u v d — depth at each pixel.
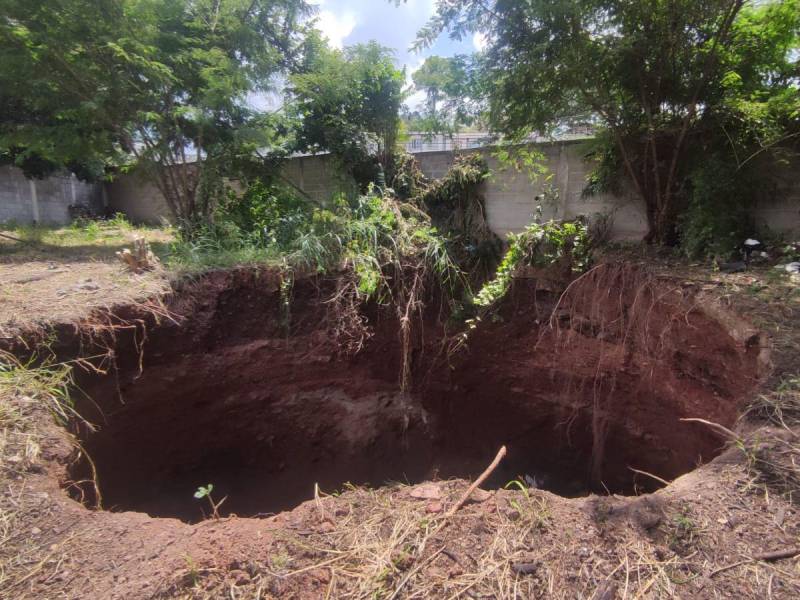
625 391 4.81
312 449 5.69
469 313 5.80
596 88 4.65
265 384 5.43
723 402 3.42
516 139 5.41
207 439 5.21
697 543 1.61
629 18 4.21
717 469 2.01
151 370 4.49
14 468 2.17
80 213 11.42
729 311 3.35
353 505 1.91
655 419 4.50
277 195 7.00
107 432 4.08
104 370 3.92
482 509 1.84
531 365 5.75
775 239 4.45
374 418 5.89
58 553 1.70
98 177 10.48
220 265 5.20
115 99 5.93
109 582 1.54
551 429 5.70
